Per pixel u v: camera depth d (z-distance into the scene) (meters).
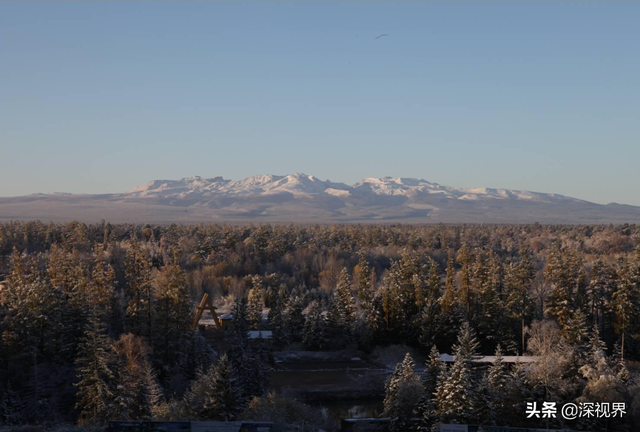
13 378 78.00
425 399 69.50
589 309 109.50
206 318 136.12
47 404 73.31
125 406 66.62
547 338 86.06
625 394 68.81
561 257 123.81
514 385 67.38
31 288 84.56
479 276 115.94
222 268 180.75
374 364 111.75
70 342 85.69
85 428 57.38
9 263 163.00
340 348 119.75
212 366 69.94
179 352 91.19
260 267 190.25
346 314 122.06
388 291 122.50
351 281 171.75
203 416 63.00
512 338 105.69
